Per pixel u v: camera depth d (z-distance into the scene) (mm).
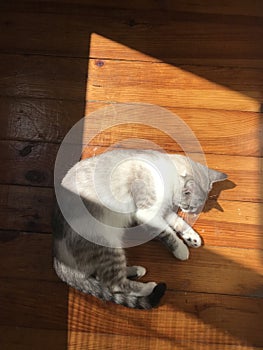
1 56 792
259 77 794
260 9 826
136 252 706
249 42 812
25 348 659
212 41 812
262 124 770
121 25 817
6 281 688
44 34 809
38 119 765
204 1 830
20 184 732
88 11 822
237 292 688
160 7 825
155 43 810
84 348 661
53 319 672
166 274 696
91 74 791
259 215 726
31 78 785
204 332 668
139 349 660
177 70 796
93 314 674
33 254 701
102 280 653
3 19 812
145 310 675
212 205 729
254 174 745
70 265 640
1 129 757
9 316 673
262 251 708
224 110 777
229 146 759
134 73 793
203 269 699
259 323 674
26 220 717
